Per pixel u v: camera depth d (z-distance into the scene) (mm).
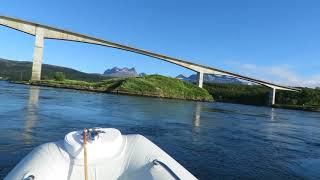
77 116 22859
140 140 5723
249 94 127562
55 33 90250
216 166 11406
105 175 4953
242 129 23984
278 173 11180
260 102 126312
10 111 22078
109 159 5102
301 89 133250
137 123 21828
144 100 57562
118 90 80000
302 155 14883
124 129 18656
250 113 50062
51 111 24453
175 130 19797
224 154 13570
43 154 5008
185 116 30859
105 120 21984
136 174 4965
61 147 5184
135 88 82562
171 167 4996
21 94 40625
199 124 24531
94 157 5004
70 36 93312
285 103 125750
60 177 4738
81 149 5016
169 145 14594
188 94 91062
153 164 4984
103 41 99875
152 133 17875
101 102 40031
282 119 42625
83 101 38812
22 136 13602
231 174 10578
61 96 44750
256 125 28672
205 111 42406
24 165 4738
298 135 23453
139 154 5305
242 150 14883
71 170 4875
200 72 116062
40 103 30375
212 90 136750
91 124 19297
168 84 90312
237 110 55656
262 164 12305
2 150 10898
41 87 72375
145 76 92938
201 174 10320
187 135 18109
